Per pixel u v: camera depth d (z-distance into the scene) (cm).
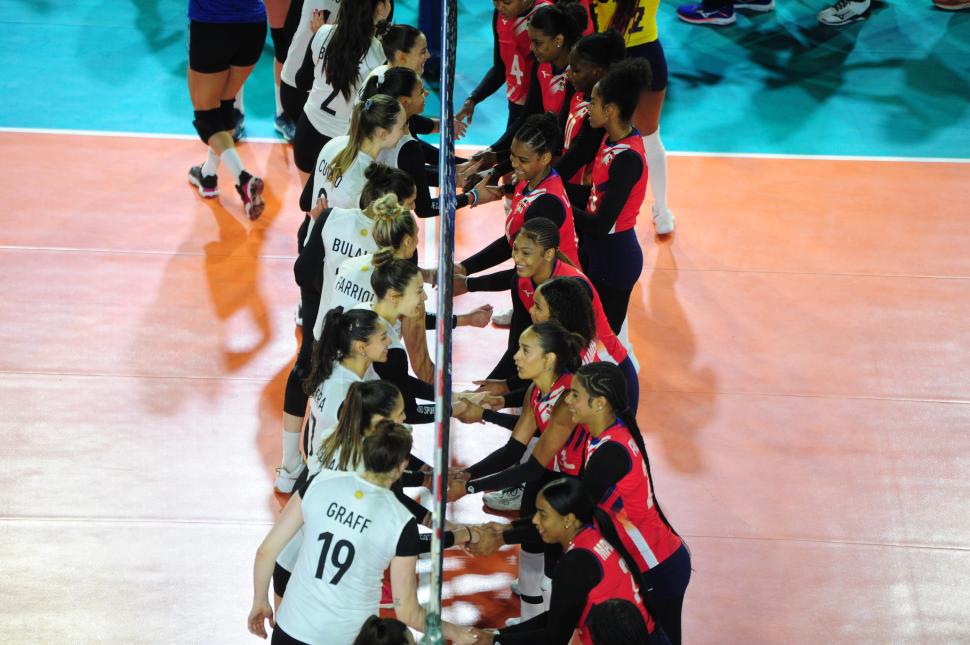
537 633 1186
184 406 1975
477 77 3347
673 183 2866
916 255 2572
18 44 3394
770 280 2467
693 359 2191
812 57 3588
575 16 2097
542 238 1499
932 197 2823
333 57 1997
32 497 1734
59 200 2605
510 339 1673
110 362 2077
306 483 1217
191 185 2723
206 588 1587
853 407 2066
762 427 2003
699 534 1739
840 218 2723
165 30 3559
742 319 2327
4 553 1617
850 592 1638
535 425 1413
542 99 2156
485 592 1625
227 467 1838
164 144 2909
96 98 3122
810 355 2214
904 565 1695
